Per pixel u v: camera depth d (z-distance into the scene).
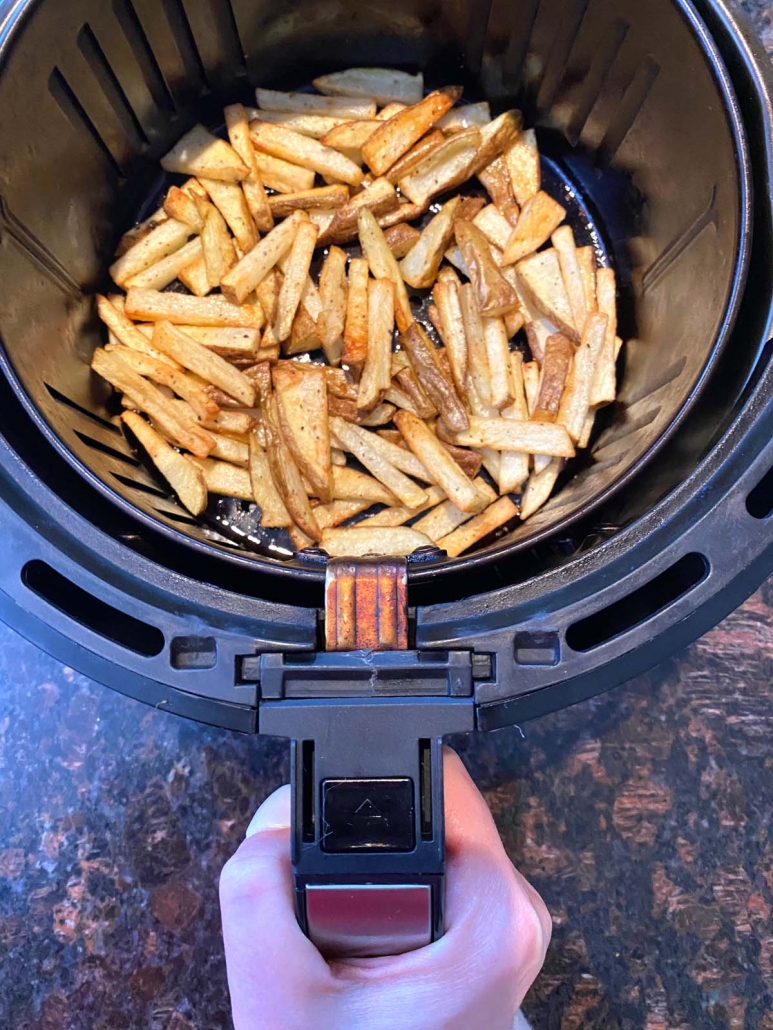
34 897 0.32
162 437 0.32
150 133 0.34
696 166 0.27
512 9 0.31
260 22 0.32
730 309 0.24
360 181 0.34
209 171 0.33
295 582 0.24
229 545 0.32
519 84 0.34
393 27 0.33
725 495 0.21
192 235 0.34
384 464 0.31
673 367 0.28
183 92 0.34
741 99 0.25
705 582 0.21
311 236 0.32
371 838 0.19
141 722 0.33
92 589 0.21
